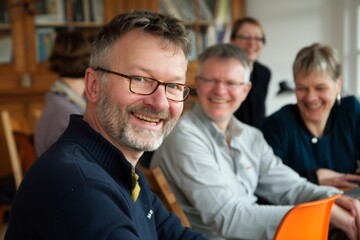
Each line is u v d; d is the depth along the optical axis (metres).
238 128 1.79
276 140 2.05
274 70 4.61
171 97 1.02
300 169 2.06
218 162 1.67
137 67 0.98
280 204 1.82
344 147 2.10
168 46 0.99
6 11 3.56
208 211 1.53
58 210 0.82
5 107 3.58
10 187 2.60
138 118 1.00
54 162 0.89
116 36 0.99
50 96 2.24
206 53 1.74
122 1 3.95
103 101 1.00
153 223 1.17
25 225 0.88
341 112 2.09
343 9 4.21
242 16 4.53
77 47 2.27
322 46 1.98
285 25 4.50
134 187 1.03
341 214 1.53
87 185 0.85
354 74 4.27
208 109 1.70
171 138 1.63
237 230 1.49
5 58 3.58
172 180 1.64
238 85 1.70
